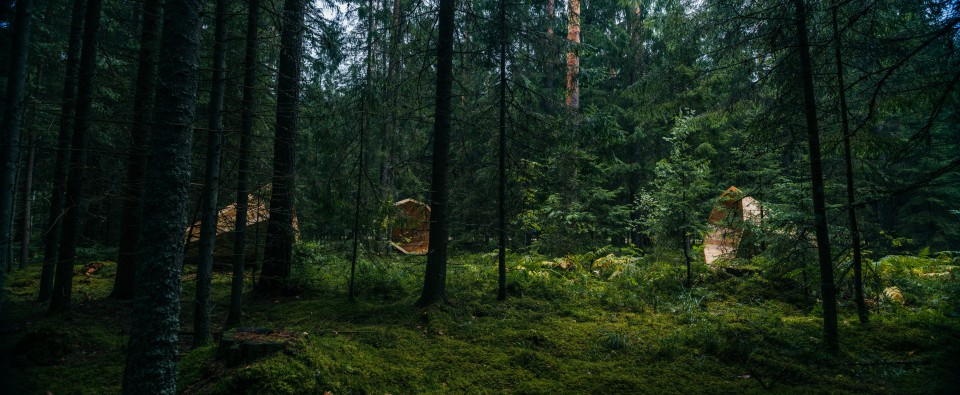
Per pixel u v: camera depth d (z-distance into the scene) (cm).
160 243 327
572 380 484
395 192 968
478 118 846
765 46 596
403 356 540
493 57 812
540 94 831
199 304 528
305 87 806
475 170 980
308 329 630
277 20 714
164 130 333
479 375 496
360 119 789
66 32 1122
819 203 551
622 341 583
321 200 765
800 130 590
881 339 556
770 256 652
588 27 1555
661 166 879
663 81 891
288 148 796
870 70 558
